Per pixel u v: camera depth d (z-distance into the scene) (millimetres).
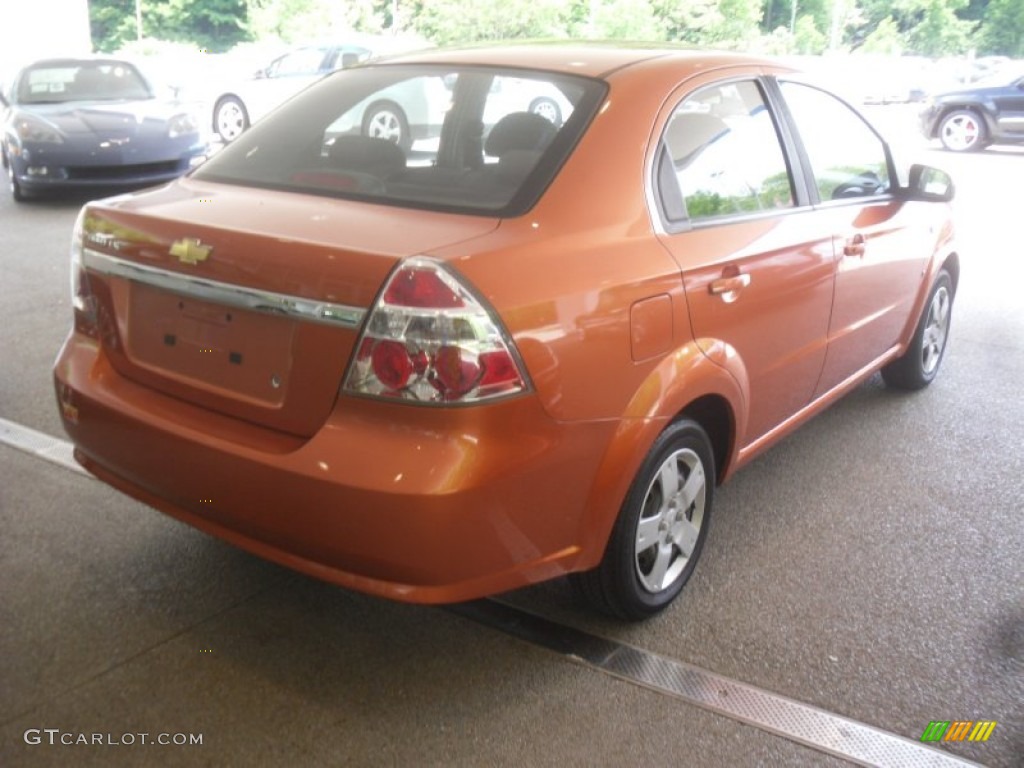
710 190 3459
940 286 5480
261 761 2680
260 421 2791
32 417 4863
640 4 33625
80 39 24000
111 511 3975
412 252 2615
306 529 2682
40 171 10109
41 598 3375
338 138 3430
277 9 38781
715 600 3504
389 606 3402
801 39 39938
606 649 3207
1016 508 4246
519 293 2654
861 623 3389
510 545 2729
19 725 2779
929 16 42844
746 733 2844
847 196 4316
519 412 2637
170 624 3264
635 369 2969
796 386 4008
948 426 5129
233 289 2770
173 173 10695
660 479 3252
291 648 3162
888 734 2859
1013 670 3158
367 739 2773
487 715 2883
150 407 2994
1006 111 16625
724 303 3342
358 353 2580
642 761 2723
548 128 3170
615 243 2988
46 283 7414
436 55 3730
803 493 4340
